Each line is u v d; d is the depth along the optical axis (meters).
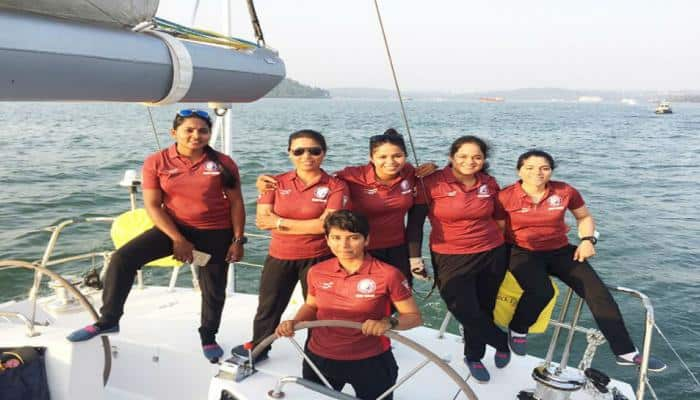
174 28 2.37
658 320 7.66
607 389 2.95
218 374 2.87
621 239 11.67
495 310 3.41
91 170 17.72
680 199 16.58
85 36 1.76
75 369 2.90
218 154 3.21
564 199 3.19
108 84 1.85
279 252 3.10
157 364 3.50
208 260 3.25
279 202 3.04
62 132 31.08
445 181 3.16
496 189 3.27
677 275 9.52
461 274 3.20
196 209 3.18
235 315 4.07
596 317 3.09
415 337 3.86
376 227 3.21
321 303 2.62
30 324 2.98
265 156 22.36
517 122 64.44
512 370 3.44
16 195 13.93
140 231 3.98
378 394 2.70
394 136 2.98
